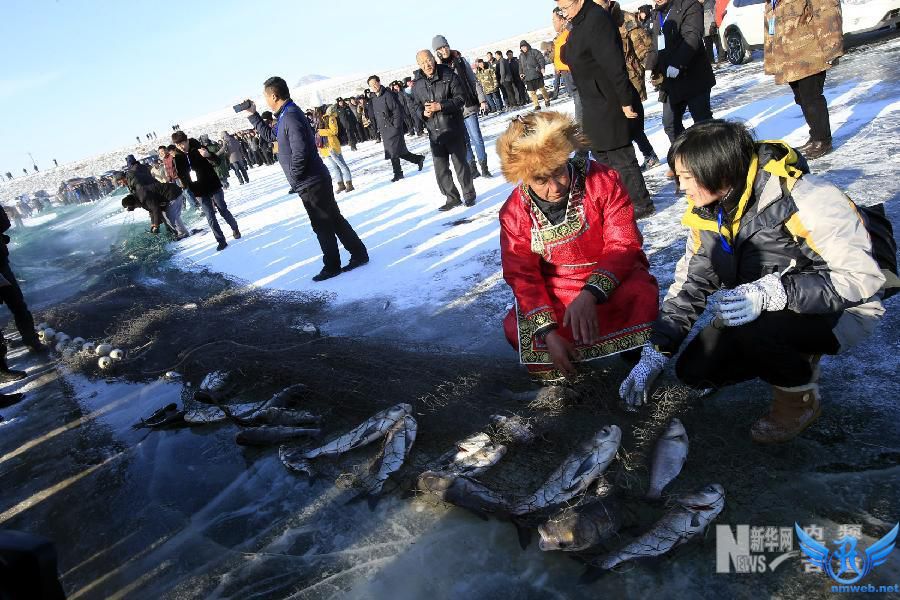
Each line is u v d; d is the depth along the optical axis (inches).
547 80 992.2
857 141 230.5
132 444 158.2
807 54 215.5
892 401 100.0
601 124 214.8
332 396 142.7
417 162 475.8
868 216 87.4
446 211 325.7
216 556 107.1
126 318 277.4
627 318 120.9
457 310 186.4
